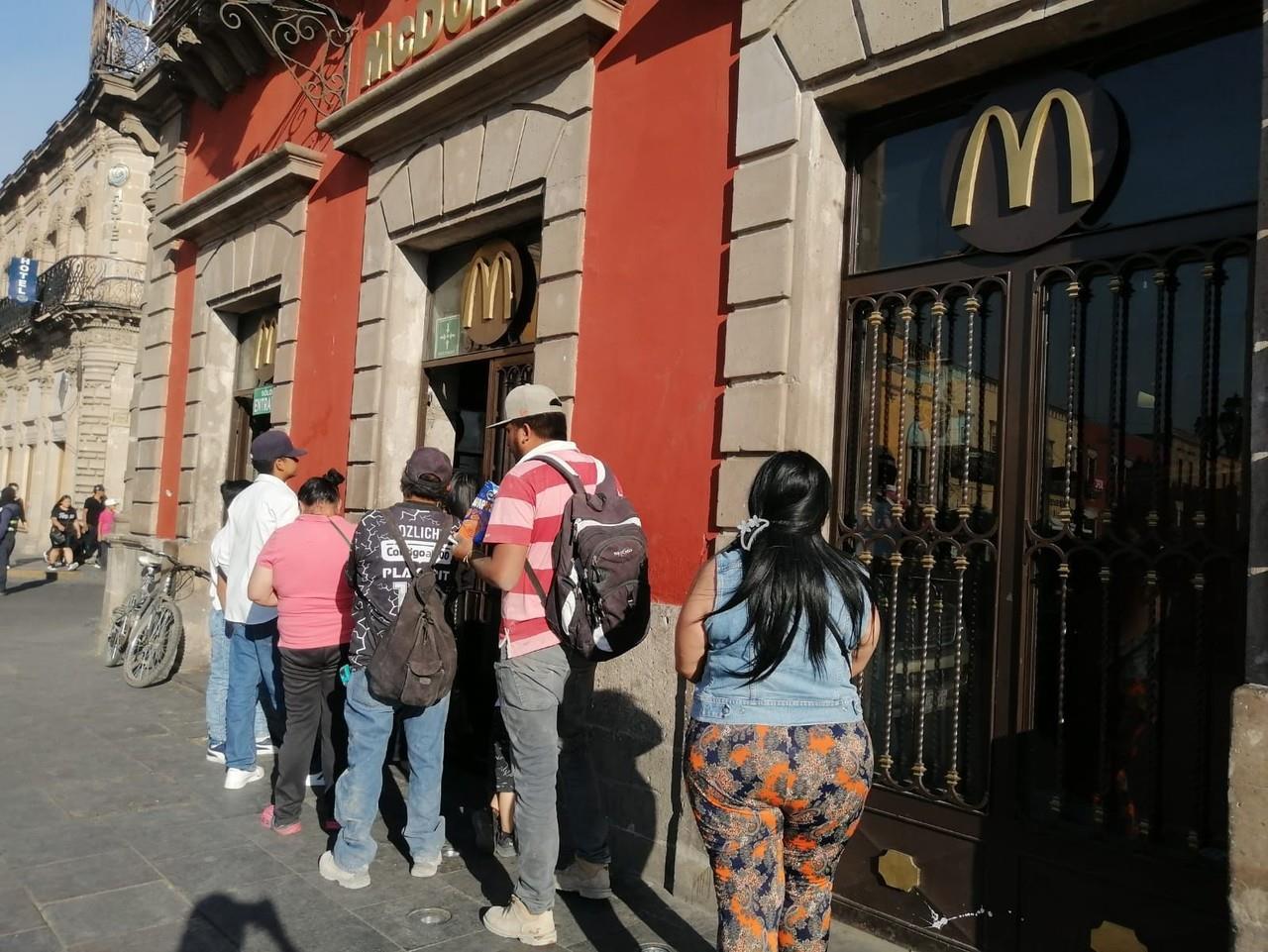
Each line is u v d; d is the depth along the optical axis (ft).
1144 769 9.58
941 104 11.96
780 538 8.08
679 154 14.26
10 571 62.69
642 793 13.50
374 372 20.57
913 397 11.88
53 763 17.79
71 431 84.17
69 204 87.71
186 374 29.68
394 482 20.45
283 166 23.70
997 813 10.58
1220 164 9.53
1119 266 10.09
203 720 21.72
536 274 18.12
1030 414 10.62
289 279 24.13
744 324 12.75
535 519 11.34
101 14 32.73
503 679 11.32
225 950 10.70
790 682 7.75
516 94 17.53
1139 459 9.83
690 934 11.62
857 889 11.78
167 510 29.96
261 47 26.61
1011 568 10.66
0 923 11.14
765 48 12.94
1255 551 7.72
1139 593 9.71
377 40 21.47
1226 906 8.89
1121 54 10.36
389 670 12.11
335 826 14.80
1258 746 7.40
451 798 16.52
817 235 12.47
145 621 26.27
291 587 14.25
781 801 7.71
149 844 13.85
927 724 11.35
